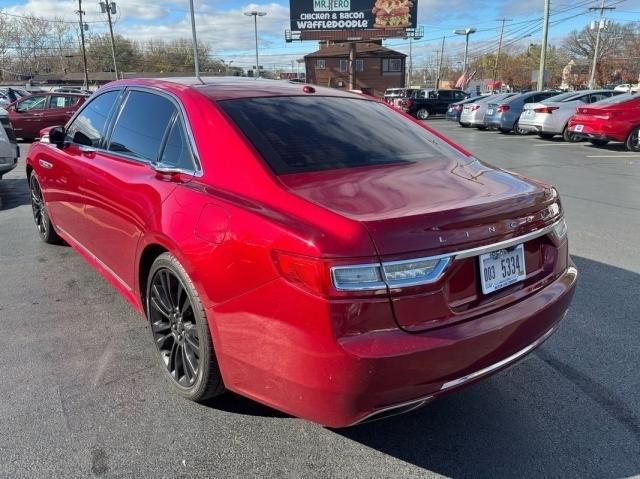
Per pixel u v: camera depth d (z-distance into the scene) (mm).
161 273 2842
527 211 2416
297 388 2096
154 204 2820
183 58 92562
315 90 3500
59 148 4457
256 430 2656
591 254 5250
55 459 2426
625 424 2723
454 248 2115
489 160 12273
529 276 2516
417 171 2756
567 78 76062
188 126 2906
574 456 2496
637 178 9727
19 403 2830
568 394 2973
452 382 2166
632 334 3609
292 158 2650
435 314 2094
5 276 4652
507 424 2730
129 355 3334
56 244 5555
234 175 2562
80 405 2822
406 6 40688
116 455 2461
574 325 3736
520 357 2426
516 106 19594
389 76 56781
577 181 9414
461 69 101750
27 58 82938
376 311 1988
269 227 2143
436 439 2619
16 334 3594
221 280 2301
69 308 4008
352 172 2646
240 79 3584
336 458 2479
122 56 89562
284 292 2059
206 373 2561
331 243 1974
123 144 3504
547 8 26406
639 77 71125
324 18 40781
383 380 2000
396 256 2006
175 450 2506
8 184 9461
